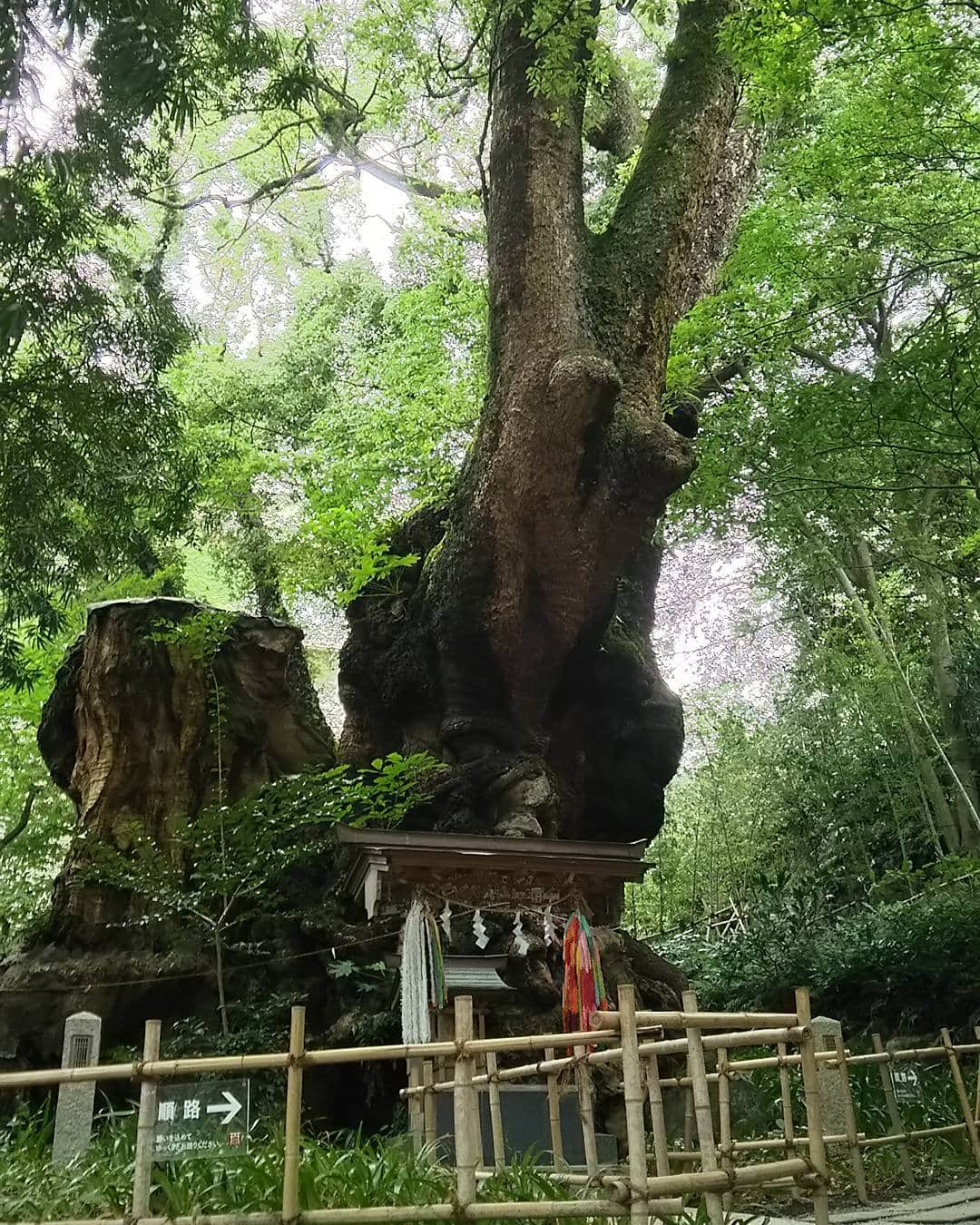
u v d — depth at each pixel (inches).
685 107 464.8
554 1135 223.5
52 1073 147.9
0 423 342.3
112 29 293.7
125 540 391.2
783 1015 164.6
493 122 434.0
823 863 625.6
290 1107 145.6
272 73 406.0
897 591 707.4
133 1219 142.2
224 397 642.8
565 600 391.9
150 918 369.7
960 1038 452.8
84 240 358.6
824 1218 154.3
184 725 411.8
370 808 392.5
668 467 364.2
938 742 610.9
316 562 554.9
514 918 324.8
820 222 452.8
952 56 351.6
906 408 384.8
